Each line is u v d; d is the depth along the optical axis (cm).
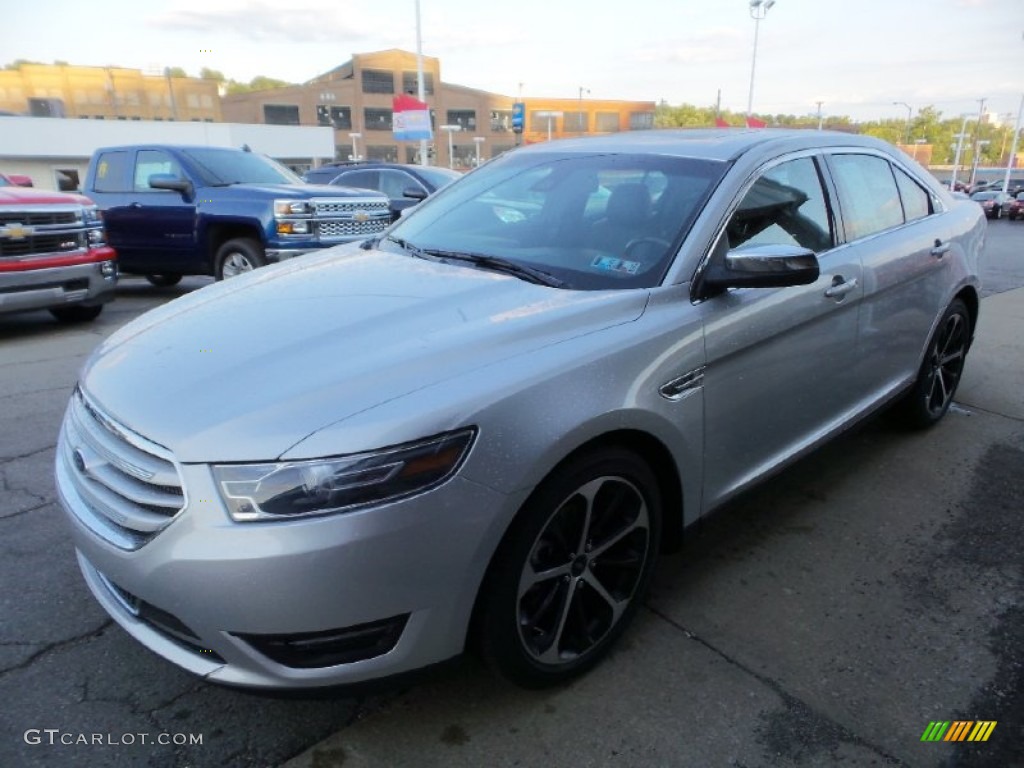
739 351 272
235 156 982
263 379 211
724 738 225
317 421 192
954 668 256
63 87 8581
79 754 218
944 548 332
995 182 6456
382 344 224
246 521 186
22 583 300
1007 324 761
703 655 262
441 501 194
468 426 198
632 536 256
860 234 358
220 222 881
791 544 335
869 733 228
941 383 455
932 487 390
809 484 394
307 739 225
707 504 278
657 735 226
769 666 256
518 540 211
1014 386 553
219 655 196
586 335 235
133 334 267
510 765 216
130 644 266
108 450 212
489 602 212
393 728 229
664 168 309
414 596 196
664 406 243
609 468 233
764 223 298
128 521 203
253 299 278
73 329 777
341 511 186
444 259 307
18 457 423
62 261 723
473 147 9144
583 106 8544
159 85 8788
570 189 324
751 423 289
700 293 265
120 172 977
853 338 343
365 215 911
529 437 206
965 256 441
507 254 303
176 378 220
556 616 235
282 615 187
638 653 262
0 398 530
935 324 421
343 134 8775
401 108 2784
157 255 958
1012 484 394
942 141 10919
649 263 271
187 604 191
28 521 349
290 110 8769
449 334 227
